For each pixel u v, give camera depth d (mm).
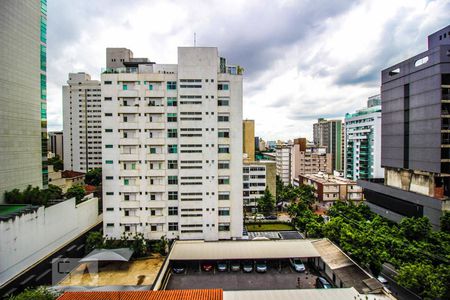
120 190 49438
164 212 49875
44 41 52656
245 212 75625
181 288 34688
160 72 50469
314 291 27656
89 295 23922
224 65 53062
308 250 40125
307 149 138875
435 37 56188
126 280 37562
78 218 49062
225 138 49625
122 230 49625
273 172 79500
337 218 46156
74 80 124500
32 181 48781
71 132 124938
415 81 51750
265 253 39656
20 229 34844
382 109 62781
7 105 43000
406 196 52594
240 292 27328
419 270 28266
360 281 31188
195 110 48750
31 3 48656
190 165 49156
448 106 46281
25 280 34562
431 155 47750
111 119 48969
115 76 48812
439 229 44312
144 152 49406
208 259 38469
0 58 41594
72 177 87312
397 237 39562
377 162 88562
